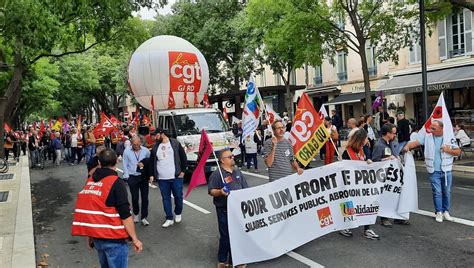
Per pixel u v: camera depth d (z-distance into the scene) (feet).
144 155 30.73
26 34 36.04
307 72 128.26
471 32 76.02
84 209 15.46
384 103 94.99
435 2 59.00
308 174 23.41
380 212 25.90
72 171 66.54
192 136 48.49
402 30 69.77
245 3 117.08
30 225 30.35
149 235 28.07
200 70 52.37
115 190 15.31
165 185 29.73
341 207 24.38
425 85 50.85
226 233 20.63
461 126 59.00
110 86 176.65
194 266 21.83
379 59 68.54
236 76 120.06
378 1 62.95
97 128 69.92
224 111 107.34
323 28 64.69
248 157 54.85
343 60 114.52
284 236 22.18
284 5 64.03
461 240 23.40
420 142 27.14
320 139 27.07
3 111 63.26
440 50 81.56
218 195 20.66
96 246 15.57
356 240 24.38
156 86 50.75
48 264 23.34
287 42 66.49
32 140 74.38
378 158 25.99
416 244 23.12
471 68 74.64
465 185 38.47
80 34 63.16
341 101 108.47
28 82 102.63
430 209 30.27
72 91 166.61
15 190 46.50
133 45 74.18
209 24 113.09
